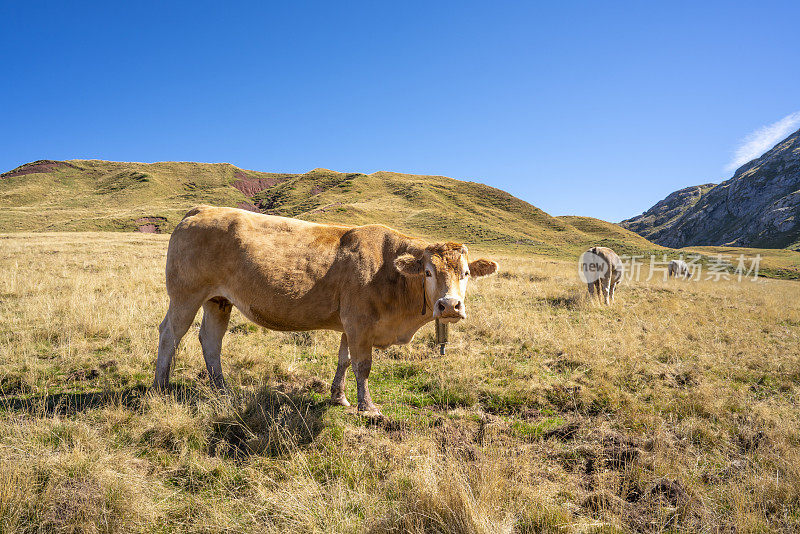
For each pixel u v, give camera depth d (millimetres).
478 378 5988
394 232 5203
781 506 3199
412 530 2723
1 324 7664
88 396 5098
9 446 3551
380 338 5109
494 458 3510
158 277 13352
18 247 21844
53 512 2863
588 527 2893
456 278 4352
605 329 8867
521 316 9570
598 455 3836
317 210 77812
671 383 5914
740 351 7395
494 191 113562
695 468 3748
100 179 127875
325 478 3473
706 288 17172
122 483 3121
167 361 5324
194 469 3555
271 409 4637
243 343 7273
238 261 5066
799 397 5480
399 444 3943
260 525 2869
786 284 26047
